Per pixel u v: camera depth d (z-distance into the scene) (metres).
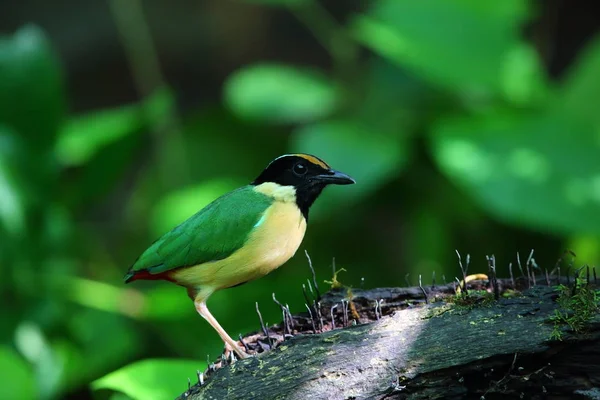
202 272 6.48
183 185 14.99
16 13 17.80
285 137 15.09
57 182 11.84
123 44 17.95
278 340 6.24
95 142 12.40
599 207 10.91
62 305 11.95
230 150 15.17
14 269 11.45
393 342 5.56
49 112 11.77
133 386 6.71
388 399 5.46
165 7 18.02
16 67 11.66
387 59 13.68
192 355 11.87
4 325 11.45
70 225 12.19
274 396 5.47
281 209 6.53
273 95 12.88
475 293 5.87
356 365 5.50
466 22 12.09
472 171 11.13
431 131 11.90
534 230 12.67
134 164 17.69
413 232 13.52
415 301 6.38
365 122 12.98
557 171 11.17
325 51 18.27
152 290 13.30
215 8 18.09
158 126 15.33
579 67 12.33
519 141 11.47
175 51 18.20
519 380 5.50
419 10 12.23
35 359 11.47
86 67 18.06
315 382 5.47
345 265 14.11
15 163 11.46
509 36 12.12
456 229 13.18
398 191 13.41
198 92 18.56
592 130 11.66
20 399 9.80
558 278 6.30
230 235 6.40
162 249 6.54
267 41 18.33
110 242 16.16
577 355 5.47
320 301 6.46
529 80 12.61
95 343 12.12
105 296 11.98
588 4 16.75
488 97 12.79
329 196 11.24
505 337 5.47
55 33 17.88
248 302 11.30
